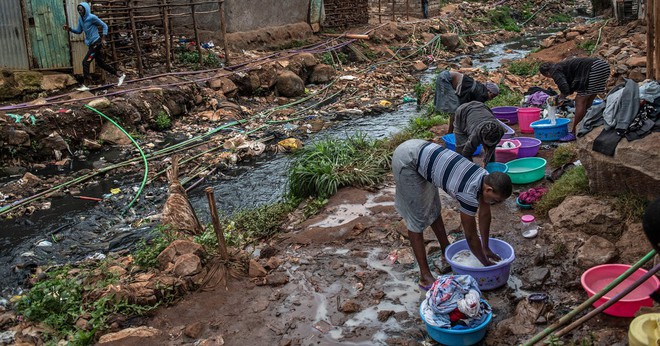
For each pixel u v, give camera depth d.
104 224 8.34
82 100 11.62
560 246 5.68
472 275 5.13
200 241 6.44
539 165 7.73
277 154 11.08
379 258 6.11
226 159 10.64
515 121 10.44
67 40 12.69
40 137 10.75
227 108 13.58
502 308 4.99
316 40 19.84
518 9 30.03
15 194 9.38
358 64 18.97
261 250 6.51
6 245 7.80
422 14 25.70
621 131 5.79
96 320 5.26
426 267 5.35
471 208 4.83
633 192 5.82
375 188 7.94
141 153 10.77
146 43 14.59
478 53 22.45
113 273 6.02
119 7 13.21
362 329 4.95
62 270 6.52
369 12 25.89
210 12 15.91
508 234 6.23
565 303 4.93
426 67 19.38
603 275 4.96
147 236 7.60
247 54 16.86
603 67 8.25
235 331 5.07
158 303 5.48
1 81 11.59
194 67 14.91
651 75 8.55
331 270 5.94
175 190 7.43
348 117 13.66
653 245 3.54
